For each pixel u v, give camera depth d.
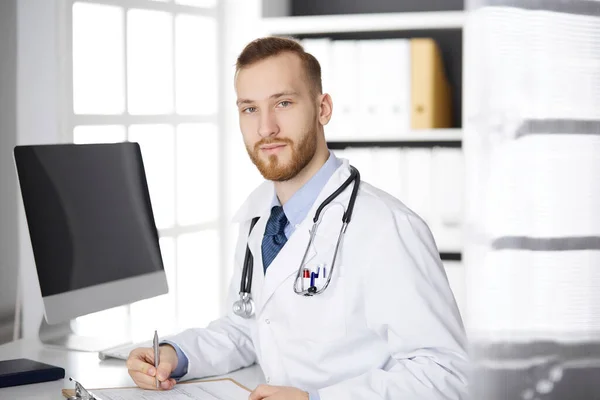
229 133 3.09
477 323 1.00
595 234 0.98
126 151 1.69
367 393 1.29
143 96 2.72
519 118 0.99
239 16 3.05
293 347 1.47
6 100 2.22
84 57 2.46
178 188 2.91
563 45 0.97
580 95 0.98
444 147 3.13
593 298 0.98
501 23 0.99
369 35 3.30
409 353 1.36
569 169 0.98
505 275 0.99
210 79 3.03
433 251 1.46
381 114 2.93
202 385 1.52
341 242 1.45
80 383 1.53
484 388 1.00
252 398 1.32
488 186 1.00
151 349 1.57
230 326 1.71
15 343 1.95
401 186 2.95
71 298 1.50
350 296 1.42
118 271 1.61
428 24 2.90
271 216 1.59
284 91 1.44
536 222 0.99
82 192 1.57
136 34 2.68
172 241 2.88
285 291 1.47
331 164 1.54
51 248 1.49
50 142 2.34
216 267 3.09
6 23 2.21
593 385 0.97
